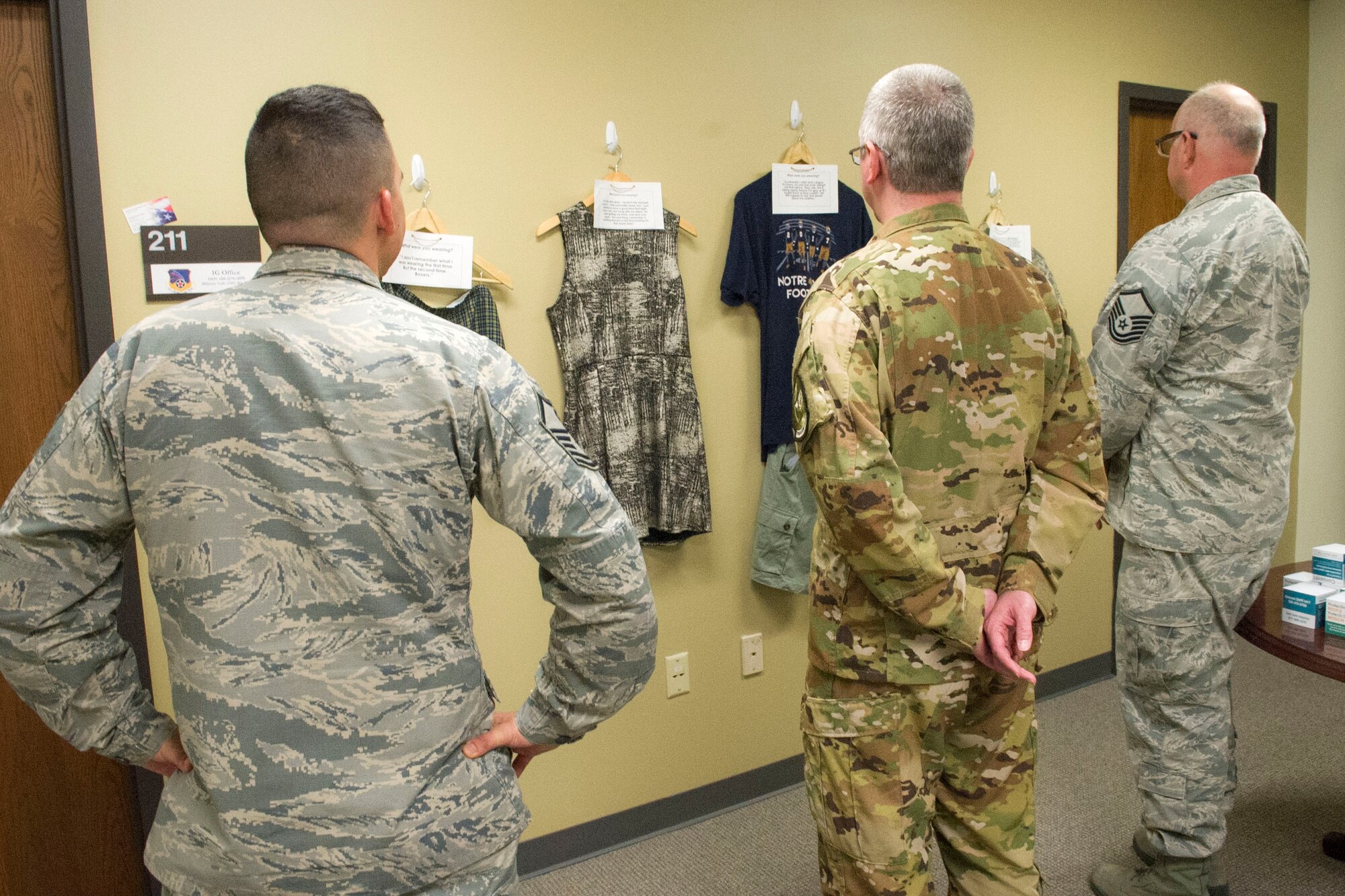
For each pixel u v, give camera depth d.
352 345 0.86
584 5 2.05
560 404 2.11
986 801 1.36
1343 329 3.52
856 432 1.15
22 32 1.65
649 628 0.97
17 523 0.85
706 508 2.21
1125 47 3.05
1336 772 2.46
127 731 0.95
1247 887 1.96
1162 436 1.80
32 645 0.87
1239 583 1.77
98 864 1.84
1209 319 1.72
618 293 2.10
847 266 1.25
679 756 2.34
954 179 1.27
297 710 0.85
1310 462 3.69
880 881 1.28
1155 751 1.85
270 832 0.85
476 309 1.92
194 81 1.69
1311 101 3.57
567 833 2.18
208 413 0.84
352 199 0.92
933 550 1.18
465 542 0.92
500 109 1.97
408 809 0.87
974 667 1.29
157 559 0.86
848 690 1.31
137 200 1.67
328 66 1.79
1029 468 1.33
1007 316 1.25
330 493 0.85
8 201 1.67
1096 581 3.17
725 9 2.24
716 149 2.26
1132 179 3.27
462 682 0.92
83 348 1.68
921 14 2.57
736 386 2.34
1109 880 1.95
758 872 2.12
